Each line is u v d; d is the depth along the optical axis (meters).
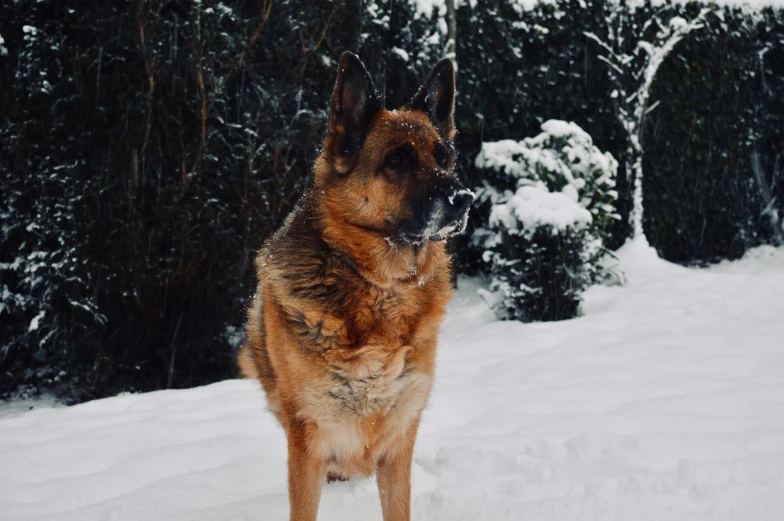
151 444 5.14
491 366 6.98
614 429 4.83
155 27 8.84
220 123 9.48
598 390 5.77
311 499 3.63
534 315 9.62
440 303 3.78
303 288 3.56
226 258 9.27
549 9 11.70
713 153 13.15
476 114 11.32
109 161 8.72
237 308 9.54
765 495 3.66
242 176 9.38
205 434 5.33
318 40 9.88
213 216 9.16
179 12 9.28
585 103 11.96
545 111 11.77
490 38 11.41
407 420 3.69
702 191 13.07
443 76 4.32
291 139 9.62
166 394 6.72
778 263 12.88
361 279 3.60
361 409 3.59
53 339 8.91
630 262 11.64
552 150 10.31
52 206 8.66
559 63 11.84
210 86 9.10
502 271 9.87
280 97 9.60
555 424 4.98
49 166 8.66
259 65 9.62
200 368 9.51
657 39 12.34
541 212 9.39
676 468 4.11
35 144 8.70
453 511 3.86
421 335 3.67
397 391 3.62
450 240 10.88
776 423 4.74
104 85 8.77
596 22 12.00
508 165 10.33
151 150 8.96
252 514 3.90
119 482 4.45
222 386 6.93
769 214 14.16
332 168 3.79
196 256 9.02
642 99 11.98
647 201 12.68
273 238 4.04
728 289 10.09
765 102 13.95
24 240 8.83
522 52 11.65
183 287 9.12
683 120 12.82
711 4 12.99
